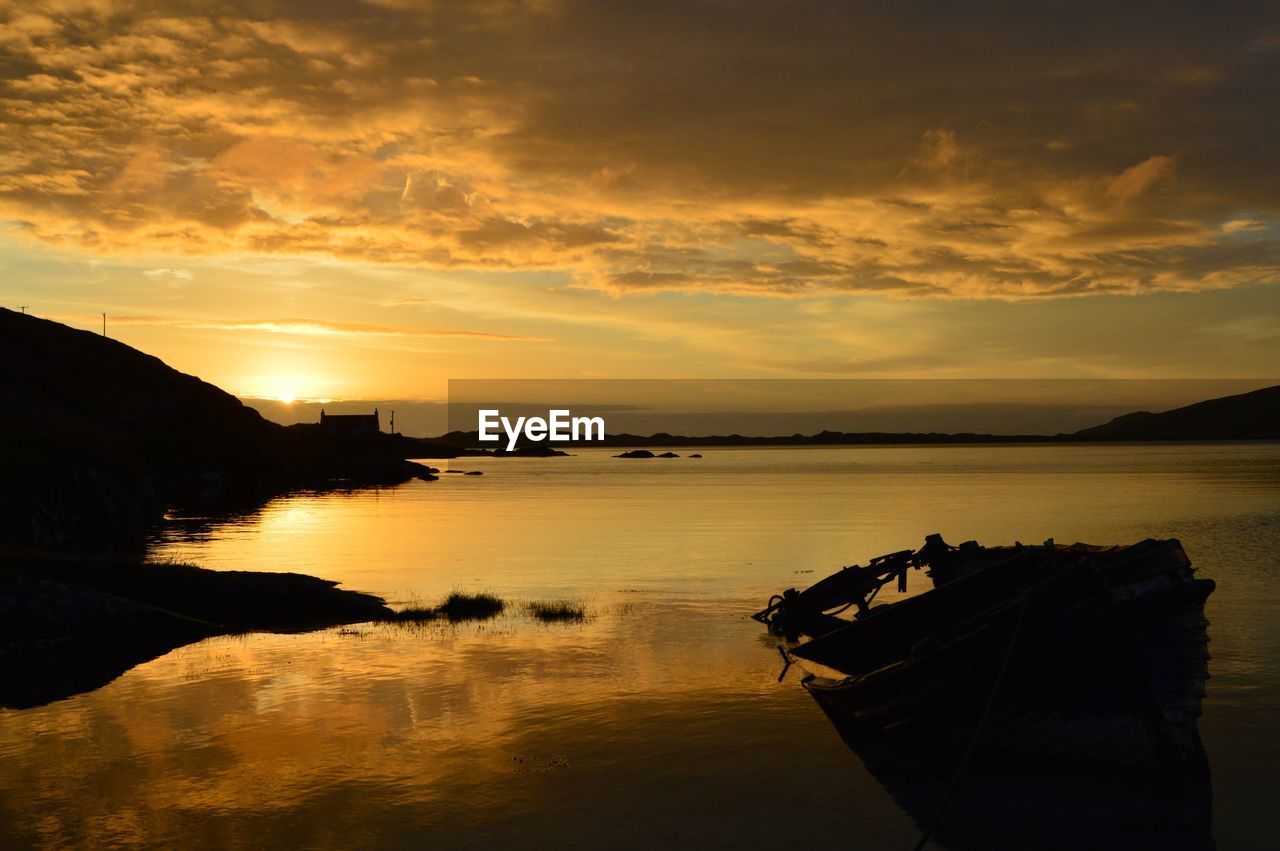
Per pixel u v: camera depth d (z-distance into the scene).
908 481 115.56
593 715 14.96
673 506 71.19
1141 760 12.61
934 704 13.70
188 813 11.01
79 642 19.81
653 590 28.55
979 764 13.09
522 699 15.89
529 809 11.16
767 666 18.39
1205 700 15.34
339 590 25.08
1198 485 95.12
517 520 58.41
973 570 20.28
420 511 67.56
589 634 21.45
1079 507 65.38
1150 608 12.61
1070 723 12.99
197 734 13.97
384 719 14.71
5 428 44.38
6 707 15.41
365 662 18.61
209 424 122.00
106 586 23.22
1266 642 19.28
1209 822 10.93
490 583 30.38
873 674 14.44
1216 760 12.87
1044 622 13.10
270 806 11.21
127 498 47.88
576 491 98.31
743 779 12.25
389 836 10.37
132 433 112.81
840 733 14.16
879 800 11.61
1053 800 11.70
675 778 12.23
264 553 40.03
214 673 17.70
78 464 44.72
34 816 10.92
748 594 27.67
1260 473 123.62
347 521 58.16
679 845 10.20
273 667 18.19
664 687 16.73
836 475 140.50
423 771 12.40
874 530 49.19
